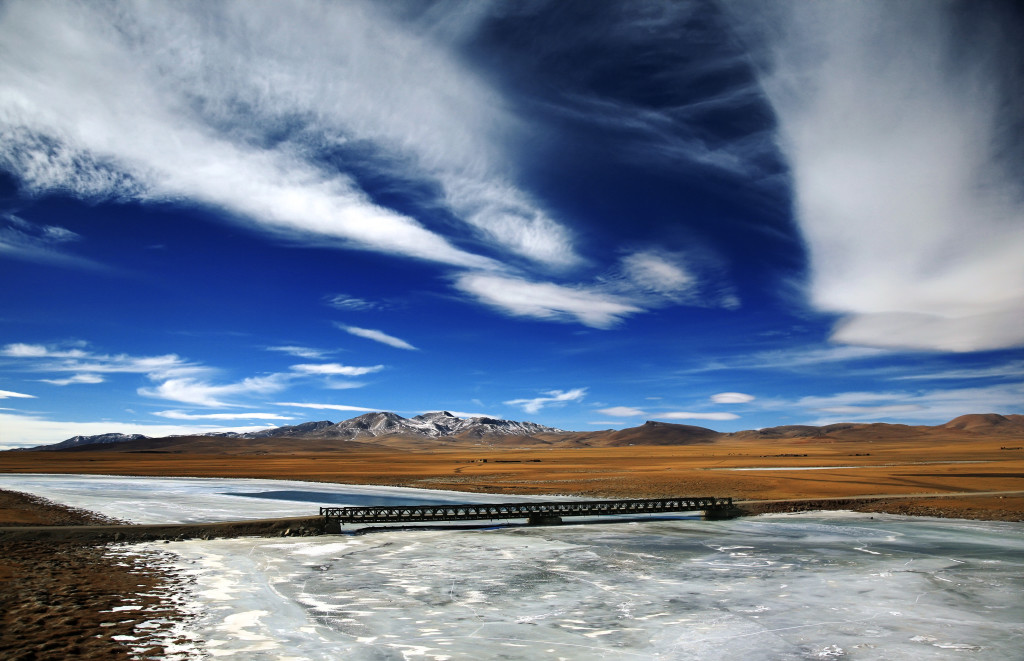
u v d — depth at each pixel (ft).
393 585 91.97
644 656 60.70
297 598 83.05
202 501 230.48
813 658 60.39
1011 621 72.69
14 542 123.34
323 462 651.66
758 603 81.30
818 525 158.40
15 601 76.43
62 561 105.60
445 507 168.96
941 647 63.41
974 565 105.70
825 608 78.69
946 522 159.74
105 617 70.13
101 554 113.29
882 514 175.94
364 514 164.14
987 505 175.73
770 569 103.76
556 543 133.69
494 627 70.18
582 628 70.03
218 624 69.15
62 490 286.66
